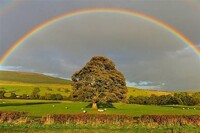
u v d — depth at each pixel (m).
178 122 54.91
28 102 120.25
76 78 99.12
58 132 48.12
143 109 93.81
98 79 95.75
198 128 53.34
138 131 50.62
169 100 136.00
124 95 98.81
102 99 95.06
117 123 54.09
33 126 52.44
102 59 98.69
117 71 99.06
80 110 85.31
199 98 136.88
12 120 54.19
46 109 85.94
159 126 54.03
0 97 160.00
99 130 50.78
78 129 51.47
